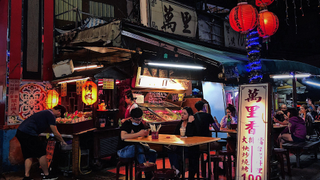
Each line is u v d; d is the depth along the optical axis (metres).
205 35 9.57
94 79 6.35
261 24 5.14
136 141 4.28
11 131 6.53
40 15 7.30
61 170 5.94
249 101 4.78
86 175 5.88
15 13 6.80
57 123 5.91
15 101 6.65
